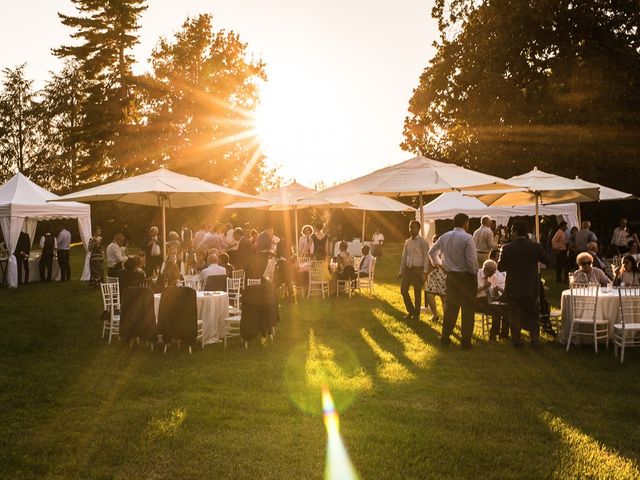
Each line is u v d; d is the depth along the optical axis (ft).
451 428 19.62
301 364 28.66
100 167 144.77
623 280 36.58
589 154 83.51
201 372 27.27
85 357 30.60
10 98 188.14
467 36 89.66
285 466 16.78
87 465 16.98
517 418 20.43
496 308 33.68
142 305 31.94
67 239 70.23
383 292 57.67
